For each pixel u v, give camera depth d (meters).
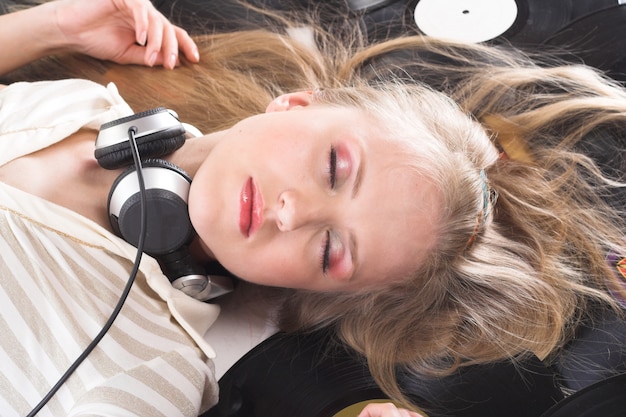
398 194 1.02
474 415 1.10
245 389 1.12
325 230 1.02
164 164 1.04
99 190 1.09
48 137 1.08
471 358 1.16
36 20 1.35
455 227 1.09
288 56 1.48
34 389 0.95
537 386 1.12
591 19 1.49
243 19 1.54
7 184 1.03
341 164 1.02
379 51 1.48
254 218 1.01
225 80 1.44
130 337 1.01
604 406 1.10
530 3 1.52
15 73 1.41
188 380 1.01
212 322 1.16
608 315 1.19
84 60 1.44
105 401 0.93
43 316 0.97
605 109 1.38
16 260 0.98
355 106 1.10
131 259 1.03
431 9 1.53
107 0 1.37
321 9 1.55
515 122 1.38
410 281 1.12
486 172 1.21
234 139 1.06
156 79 1.43
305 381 1.13
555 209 1.25
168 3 1.55
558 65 1.45
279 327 1.20
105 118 1.14
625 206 1.29
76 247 1.01
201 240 1.13
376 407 1.05
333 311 1.19
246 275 1.08
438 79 1.44
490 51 1.47
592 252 1.24
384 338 1.17
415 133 1.07
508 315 1.18
